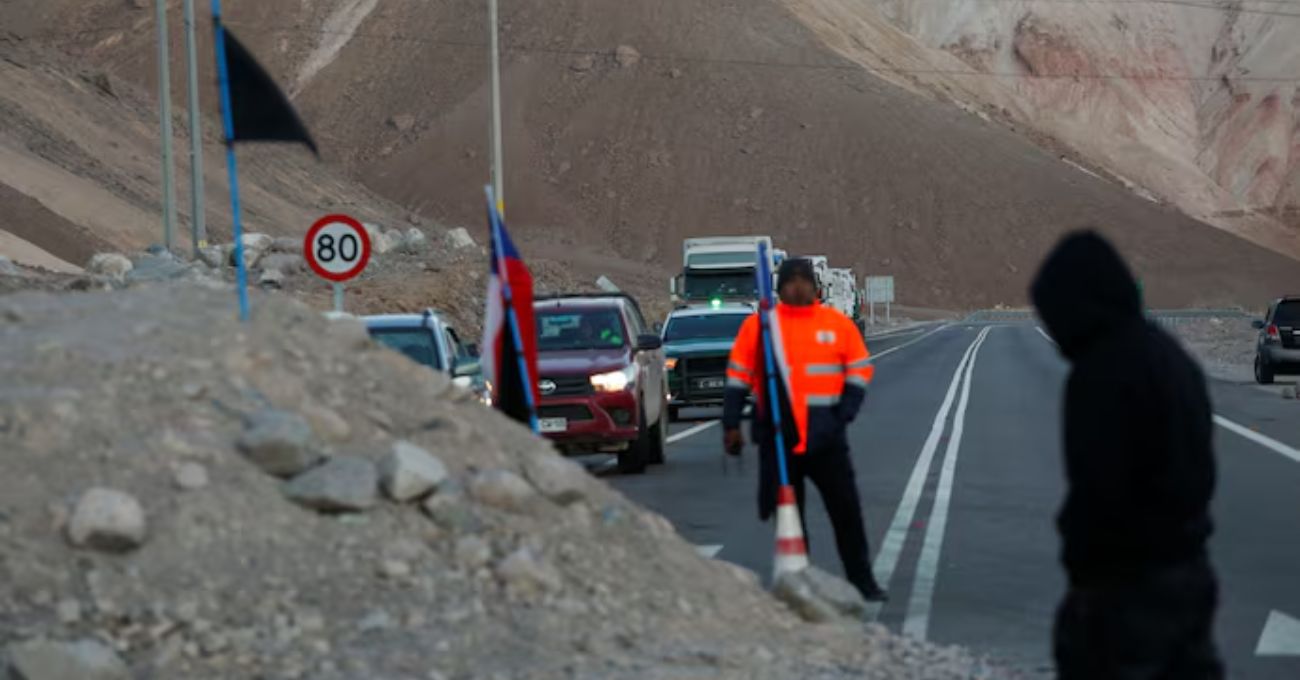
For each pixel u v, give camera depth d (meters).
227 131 28.00
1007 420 84.38
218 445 25.41
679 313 100.19
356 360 29.91
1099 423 14.52
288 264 138.00
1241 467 60.09
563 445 61.75
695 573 28.33
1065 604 15.17
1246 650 28.06
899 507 49.28
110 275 119.94
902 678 24.50
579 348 63.88
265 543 24.22
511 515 27.22
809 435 32.44
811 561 38.81
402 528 25.72
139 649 22.08
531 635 24.30
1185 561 14.82
